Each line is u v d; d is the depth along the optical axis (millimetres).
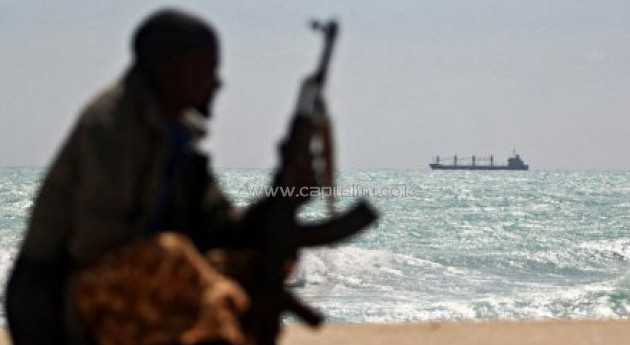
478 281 115688
